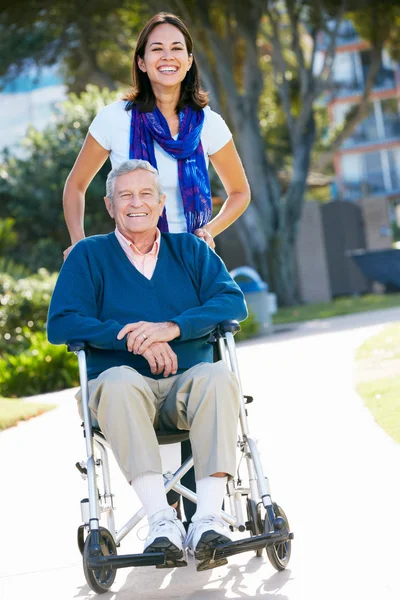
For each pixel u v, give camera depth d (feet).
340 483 16.42
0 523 16.46
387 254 83.05
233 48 77.66
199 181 14.19
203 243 13.19
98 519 11.56
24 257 69.21
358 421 21.67
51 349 38.93
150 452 11.35
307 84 78.48
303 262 84.89
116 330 11.88
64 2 71.10
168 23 14.05
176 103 14.34
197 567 11.32
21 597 12.20
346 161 159.74
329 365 32.22
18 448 23.75
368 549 12.62
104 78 79.92
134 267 12.69
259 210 79.10
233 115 76.95
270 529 11.53
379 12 81.97
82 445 23.17
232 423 11.61
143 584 12.26
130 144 14.11
